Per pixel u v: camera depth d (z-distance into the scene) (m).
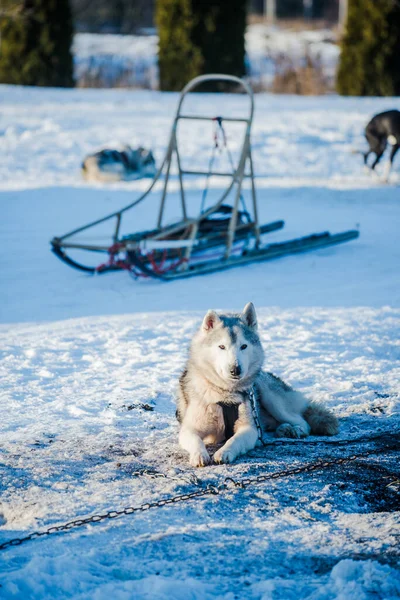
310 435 7.55
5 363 9.41
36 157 26.45
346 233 16.64
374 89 37.28
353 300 12.48
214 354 6.92
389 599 4.34
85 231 17.41
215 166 25.62
